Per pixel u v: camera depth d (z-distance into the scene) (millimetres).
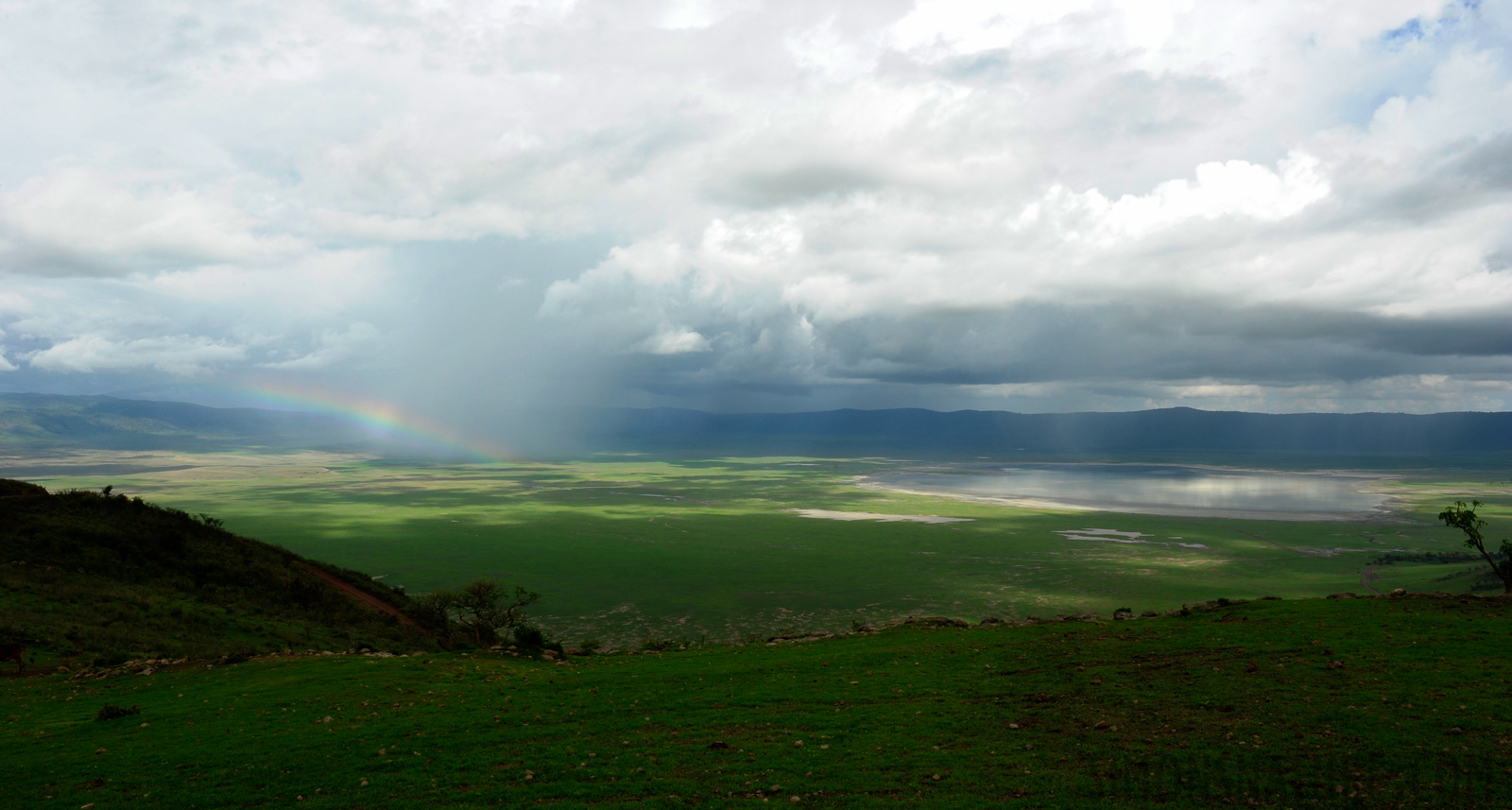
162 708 32438
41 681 38844
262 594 70500
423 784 22203
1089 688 28719
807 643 46562
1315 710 23625
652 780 21688
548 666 42094
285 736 27297
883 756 22859
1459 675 25844
